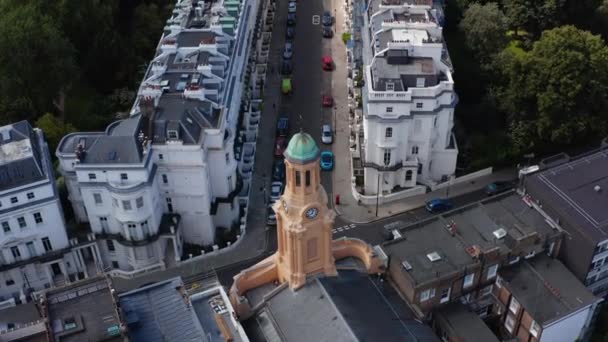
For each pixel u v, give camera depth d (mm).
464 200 138625
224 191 127625
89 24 163625
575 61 137125
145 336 90750
